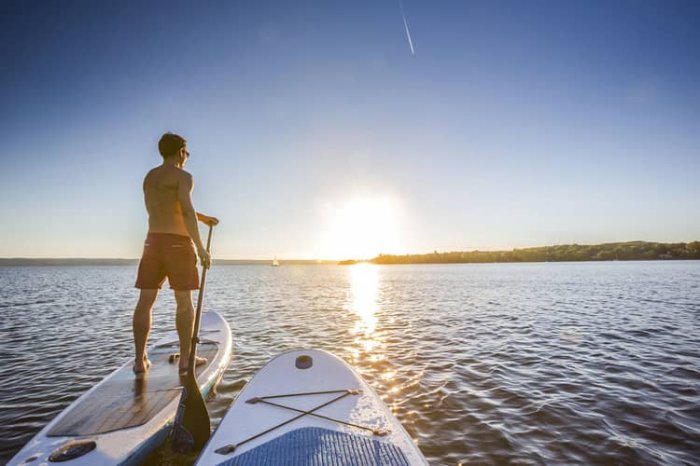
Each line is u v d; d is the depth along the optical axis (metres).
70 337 9.16
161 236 3.47
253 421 2.86
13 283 36.06
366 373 6.04
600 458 3.35
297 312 13.97
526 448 3.54
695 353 7.23
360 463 2.26
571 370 6.12
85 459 2.25
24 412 4.49
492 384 5.43
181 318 3.63
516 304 15.71
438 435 3.81
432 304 16.20
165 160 3.53
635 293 20.09
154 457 2.83
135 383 3.41
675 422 4.09
